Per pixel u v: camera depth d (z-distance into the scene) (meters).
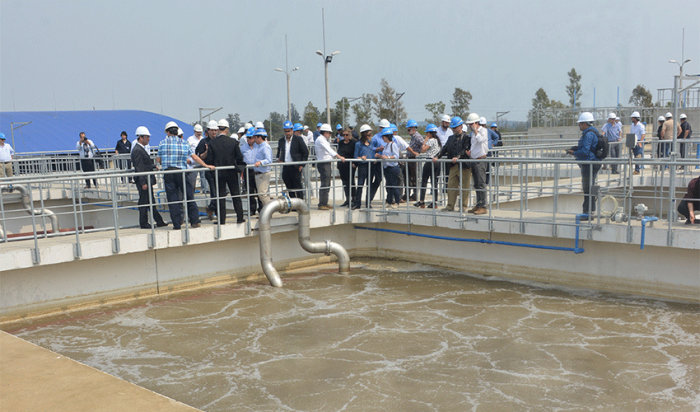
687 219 9.34
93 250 9.20
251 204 12.05
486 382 6.46
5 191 18.20
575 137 26.62
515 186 13.03
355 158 12.46
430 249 12.29
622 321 8.39
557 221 10.11
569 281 10.38
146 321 8.84
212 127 10.58
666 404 5.86
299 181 11.85
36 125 39.41
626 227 9.16
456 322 8.56
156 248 9.91
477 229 10.90
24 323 8.76
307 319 8.84
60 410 3.56
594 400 5.98
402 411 5.79
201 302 9.86
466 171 11.41
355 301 9.77
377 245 13.20
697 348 7.32
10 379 4.09
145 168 10.64
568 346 7.50
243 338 8.02
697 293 9.08
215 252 11.02
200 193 15.49
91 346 7.77
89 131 40.81
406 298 9.90
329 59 36.53
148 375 6.78
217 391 6.33
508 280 10.97
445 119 13.02
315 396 6.17
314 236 12.45
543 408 5.81
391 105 51.25
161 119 47.09
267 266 10.93
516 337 7.88
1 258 8.36
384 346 7.64
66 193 18.33
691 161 8.60
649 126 25.23
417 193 13.58
